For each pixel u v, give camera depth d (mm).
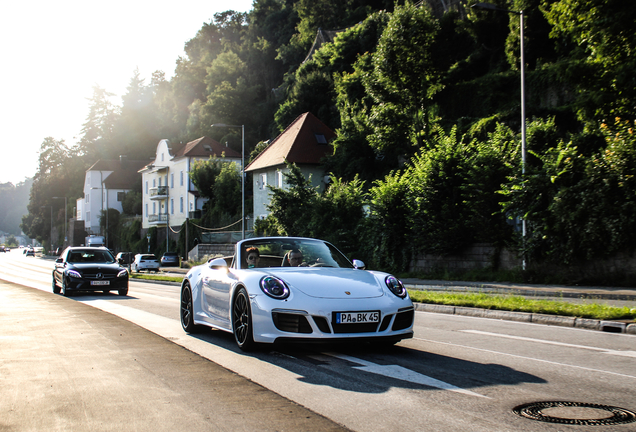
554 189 18672
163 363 5832
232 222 54281
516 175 19875
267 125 86562
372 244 27078
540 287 17203
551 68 32750
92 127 125812
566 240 18188
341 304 5871
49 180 124062
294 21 99438
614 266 17141
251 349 6434
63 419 3895
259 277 6430
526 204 19438
